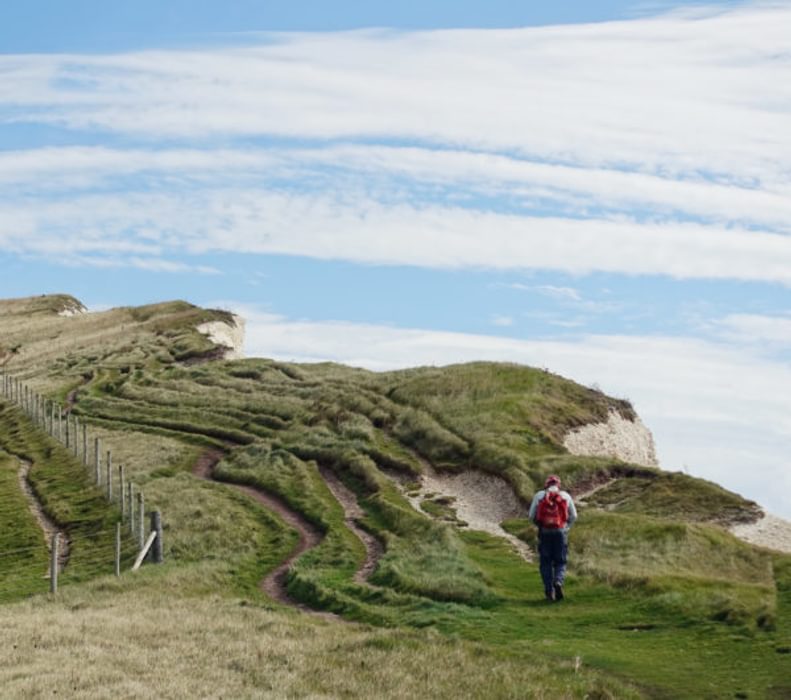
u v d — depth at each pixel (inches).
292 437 2508.6
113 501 2183.8
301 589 1401.3
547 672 921.5
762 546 1492.4
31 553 1945.1
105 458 2603.3
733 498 1774.1
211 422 2878.9
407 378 2883.9
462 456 2160.4
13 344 5191.9
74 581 1657.2
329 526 1797.5
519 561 1473.9
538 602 1219.9
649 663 943.0
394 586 1334.9
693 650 978.7
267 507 2011.6
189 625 1146.7
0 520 2192.4
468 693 871.1
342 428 2481.5
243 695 866.8
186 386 3358.8
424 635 1065.5
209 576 1510.8
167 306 5802.2
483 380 2637.8
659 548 1385.3
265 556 1676.9
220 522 1859.0
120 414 3125.0
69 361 4335.6
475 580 1320.1
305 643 1051.3
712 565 1315.2
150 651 1028.5
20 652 1030.4
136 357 4202.8
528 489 1881.2
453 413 2420.0
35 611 1331.2
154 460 2519.7
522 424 2288.4
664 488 1845.5
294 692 881.5
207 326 4977.9
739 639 997.2
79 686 901.8
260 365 3558.1
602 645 1012.5
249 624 1155.9
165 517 1951.3
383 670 938.1
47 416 3253.0
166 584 1450.5
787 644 965.8
